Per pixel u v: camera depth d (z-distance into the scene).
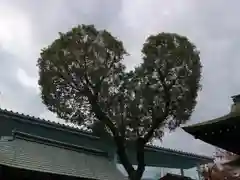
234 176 7.56
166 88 19.14
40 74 19.53
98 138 28.20
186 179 28.38
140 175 18.84
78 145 27.22
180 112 19.11
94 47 19.17
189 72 19.09
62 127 27.39
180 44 19.30
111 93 19.33
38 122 26.25
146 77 19.30
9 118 24.81
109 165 26.31
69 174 21.98
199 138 8.20
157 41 19.42
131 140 20.14
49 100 19.48
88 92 19.22
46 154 23.34
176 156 33.12
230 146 8.30
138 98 19.08
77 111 19.47
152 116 19.16
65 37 19.25
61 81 19.28
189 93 19.09
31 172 20.58
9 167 19.75
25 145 23.16
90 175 23.28
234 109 7.86
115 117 19.33
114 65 19.48
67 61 18.97
